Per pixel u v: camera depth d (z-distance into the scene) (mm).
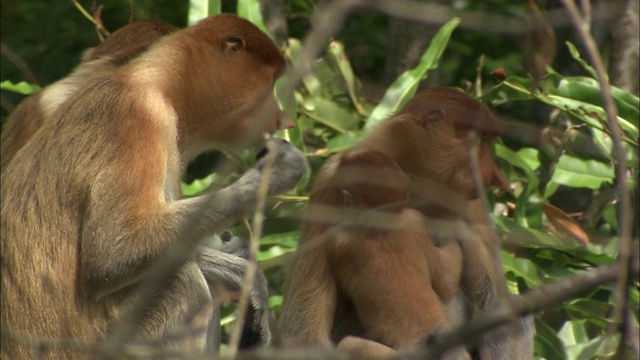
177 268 9852
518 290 11211
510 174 12266
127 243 9531
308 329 9617
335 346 9969
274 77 10812
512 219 11570
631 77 12734
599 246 11477
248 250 10914
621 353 5797
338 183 9742
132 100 9883
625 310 5250
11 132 11922
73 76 12422
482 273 10250
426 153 10227
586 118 11844
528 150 12172
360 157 9750
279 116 10820
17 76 15242
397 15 5926
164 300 9820
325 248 9789
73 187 9727
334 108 13344
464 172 10211
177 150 10203
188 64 10453
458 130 10188
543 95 11922
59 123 9945
